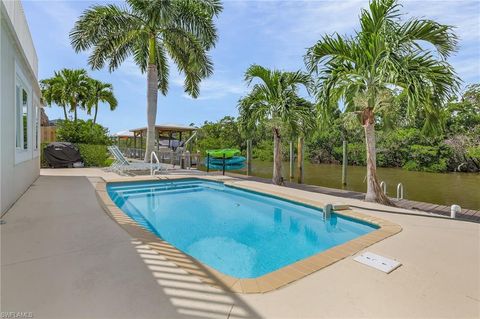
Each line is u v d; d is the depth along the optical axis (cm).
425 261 273
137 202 671
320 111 657
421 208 595
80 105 2044
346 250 301
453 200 867
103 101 2153
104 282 213
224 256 360
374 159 611
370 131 612
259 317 176
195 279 223
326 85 625
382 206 542
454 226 402
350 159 2319
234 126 2975
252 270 319
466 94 1688
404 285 223
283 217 551
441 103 545
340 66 628
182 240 421
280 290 212
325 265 261
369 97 587
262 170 1811
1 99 409
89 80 1966
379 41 562
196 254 367
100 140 1395
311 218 543
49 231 335
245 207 633
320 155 2550
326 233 455
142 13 1022
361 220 454
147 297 194
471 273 246
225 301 194
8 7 410
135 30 1060
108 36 1016
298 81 854
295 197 618
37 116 876
